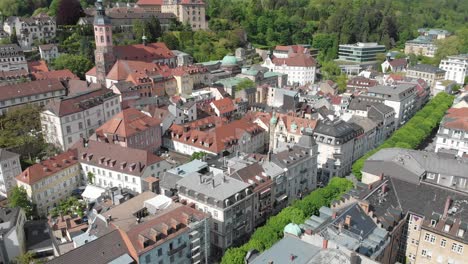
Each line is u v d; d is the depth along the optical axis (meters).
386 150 160.75
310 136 163.00
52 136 186.00
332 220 102.06
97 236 108.81
